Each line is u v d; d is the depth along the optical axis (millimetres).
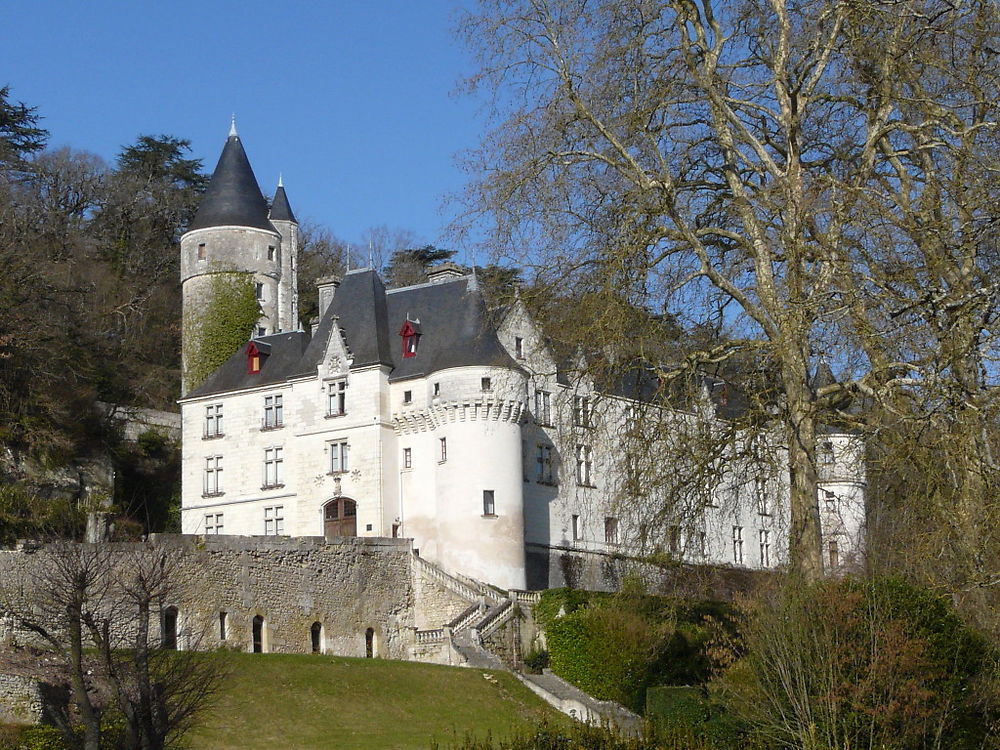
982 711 28312
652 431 30031
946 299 25312
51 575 37781
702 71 31500
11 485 60125
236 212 83062
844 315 26703
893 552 30781
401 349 67000
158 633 47062
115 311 88000
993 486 24922
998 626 27953
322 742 40312
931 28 28375
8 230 84375
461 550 61531
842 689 26484
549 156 31438
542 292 30906
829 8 29828
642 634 47094
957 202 26609
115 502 71875
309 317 99312
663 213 30391
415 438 65375
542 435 66500
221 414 70875
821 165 32156
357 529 65062
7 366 65625
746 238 31094
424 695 47125
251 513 68812
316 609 54562
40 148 95750
